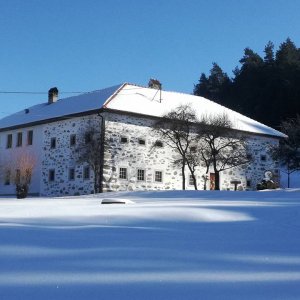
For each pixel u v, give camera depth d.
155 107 35.88
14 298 4.09
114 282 4.64
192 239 7.50
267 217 10.97
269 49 78.69
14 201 22.27
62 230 8.45
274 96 63.47
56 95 43.09
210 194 24.03
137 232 8.26
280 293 4.29
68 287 4.45
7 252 6.16
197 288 4.44
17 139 40.47
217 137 35.31
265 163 40.22
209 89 82.88
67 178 34.88
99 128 32.75
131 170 33.38
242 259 5.86
